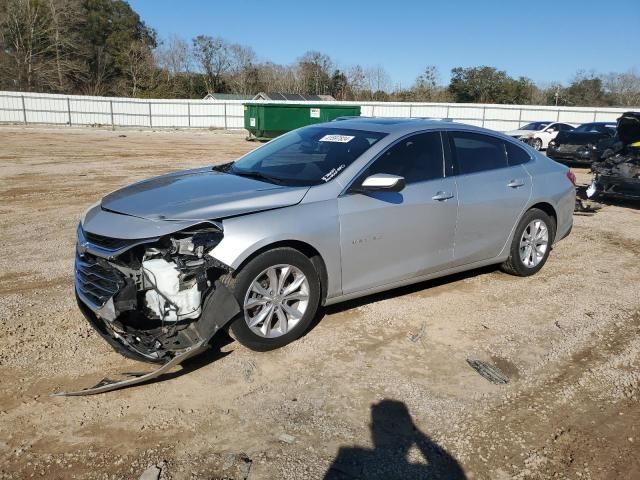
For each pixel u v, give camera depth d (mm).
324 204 4027
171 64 68812
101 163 16500
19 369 3637
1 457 2811
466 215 4945
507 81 60875
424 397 3477
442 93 62344
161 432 3053
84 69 59250
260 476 2732
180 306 3467
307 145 4855
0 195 10320
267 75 71062
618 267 6406
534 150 5918
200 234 3533
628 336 4457
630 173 9914
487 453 2967
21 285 5223
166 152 21406
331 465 2832
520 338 4371
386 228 4344
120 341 3539
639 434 3174
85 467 2762
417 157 4699
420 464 2863
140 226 3518
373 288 4461
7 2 55156
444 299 5145
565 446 3045
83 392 3293
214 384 3547
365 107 40312
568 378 3773
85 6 65000
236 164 5016
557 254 6926
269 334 3906
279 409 3299
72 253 6367
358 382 3627
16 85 54938
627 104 63969
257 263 3691
